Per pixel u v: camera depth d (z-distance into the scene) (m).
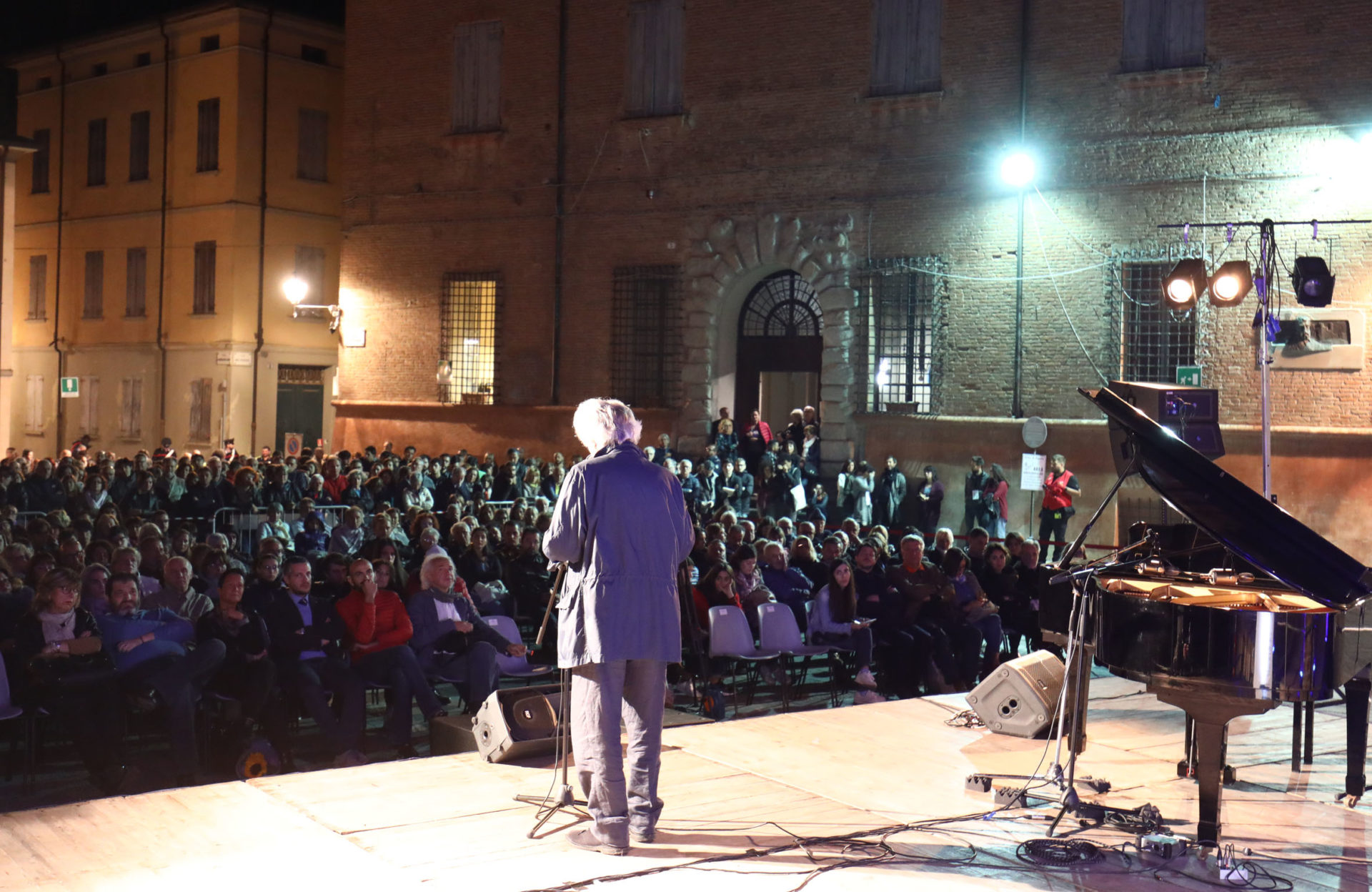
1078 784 7.06
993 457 22.44
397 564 11.28
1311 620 5.70
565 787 6.26
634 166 25.80
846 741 7.84
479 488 22.31
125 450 35.97
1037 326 22.06
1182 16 20.88
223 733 9.80
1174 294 16.36
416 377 28.55
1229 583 6.95
